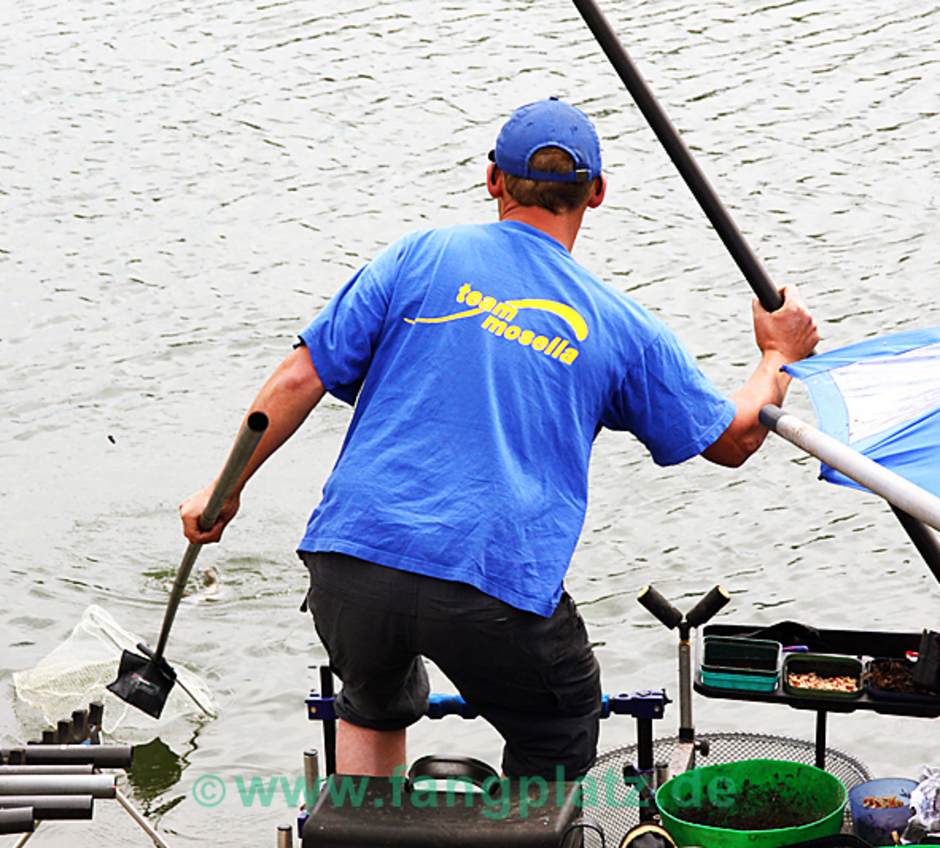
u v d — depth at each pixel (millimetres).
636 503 37406
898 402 14727
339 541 14109
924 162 57969
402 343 14586
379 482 14148
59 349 47406
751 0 75125
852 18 72250
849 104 63531
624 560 34969
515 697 14352
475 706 14664
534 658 14055
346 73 69375
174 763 27094
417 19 75188
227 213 57156
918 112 62312
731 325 47281
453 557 13828
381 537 13984
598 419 14672
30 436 42625
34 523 37812
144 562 35875
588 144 14844
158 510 38531
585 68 68625
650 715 16547
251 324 49125
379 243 54844
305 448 41281
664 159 59406
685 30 72062
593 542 35781
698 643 17469
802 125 61812
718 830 15492
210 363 46750
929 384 14867
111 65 71500
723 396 15172
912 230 52656
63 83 69688
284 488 39094
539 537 14039
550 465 14250
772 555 34938
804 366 15508
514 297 14516
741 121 62562
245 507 37969
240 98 67375
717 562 34750
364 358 14797
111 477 40312
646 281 50375
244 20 76125
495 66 69375
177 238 55219
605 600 33219
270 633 32188
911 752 26562
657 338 14828
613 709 16578
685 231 53594
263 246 54531
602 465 39094
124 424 43281
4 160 62062
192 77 69812
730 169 58438
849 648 17141
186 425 43281
